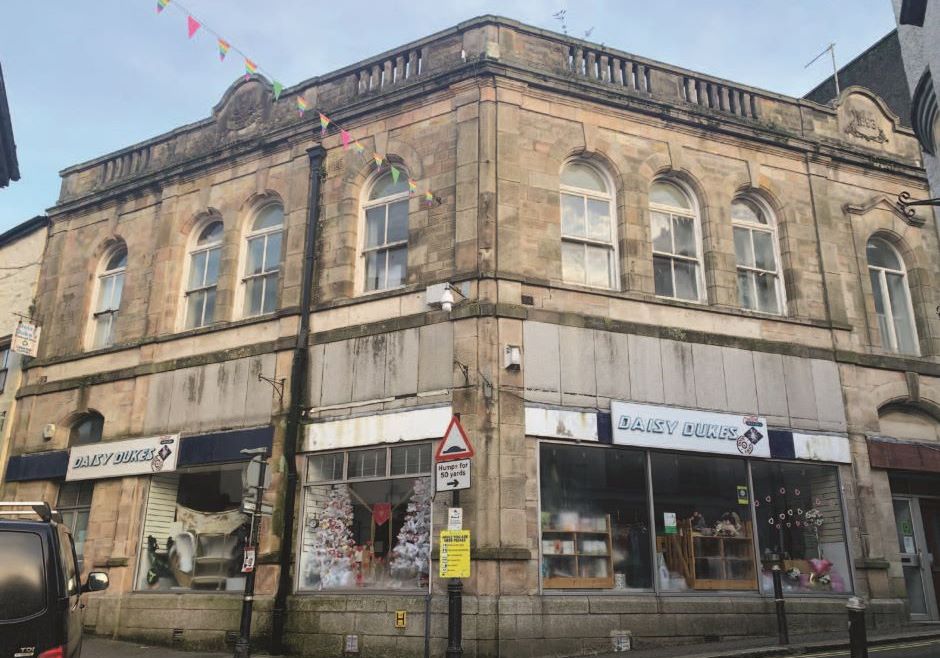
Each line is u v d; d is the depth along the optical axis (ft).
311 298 49.67
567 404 43.57
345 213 50.49
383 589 42.34
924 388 53.52
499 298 43.98
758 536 46.32
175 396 52.31
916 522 51.93
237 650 36.81
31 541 22.34
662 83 53.47
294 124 53.88
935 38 41.32
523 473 41.45
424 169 48.65
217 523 49.03
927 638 41.93
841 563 47.70
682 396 46.42
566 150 49.16
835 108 58.75
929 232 58.49
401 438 43.45
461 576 34.88
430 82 49.29
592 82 50.52
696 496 45.57
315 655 41.81
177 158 60.18
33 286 64.28
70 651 24.80
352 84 53.52
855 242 55.83
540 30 50.67
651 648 40.96
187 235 57.72
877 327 54.24
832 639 41.19
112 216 61.98
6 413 60.44
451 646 34.12
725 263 51.31
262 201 55.47
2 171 48.08
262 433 47.57
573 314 45.24
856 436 50.29
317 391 47.19
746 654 36.50
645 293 48.11
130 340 56.85
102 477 53.11
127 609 49.08
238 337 51.39
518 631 38.86
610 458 44.37
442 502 41.42
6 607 21.35
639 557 43.47
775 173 54.95
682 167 52.03
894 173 58.59
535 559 40.60
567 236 48.60
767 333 50.34
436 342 44.21
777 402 48.80
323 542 44.62
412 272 47.06
